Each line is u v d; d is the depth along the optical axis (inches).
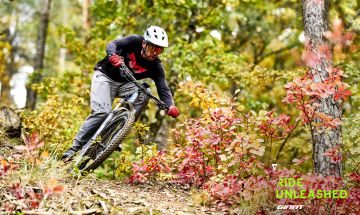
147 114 464.8
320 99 249.3
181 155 276.8
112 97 271.9
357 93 378.9
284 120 238.2
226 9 529.3
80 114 442.6
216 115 253.4
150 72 271.0
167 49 461.1
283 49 593.0
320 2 256.2
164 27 518.3
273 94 511.8
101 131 257.4
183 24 509.0
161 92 271.4
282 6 599.8
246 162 239.5
